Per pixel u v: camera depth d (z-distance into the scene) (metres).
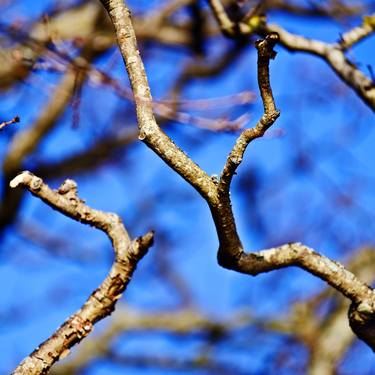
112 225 3.69
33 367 3.46
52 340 3.52
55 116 8.31
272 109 2.96
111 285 3.59
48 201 3.64
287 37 4.89
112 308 3.61
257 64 2.91
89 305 3.60
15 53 6.49
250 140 3.04
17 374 3.44
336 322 9.46
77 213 3.67
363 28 4.82
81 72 6.09
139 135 3.20
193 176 3.20
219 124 6.29
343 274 3.76
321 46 4.84
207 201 3.26
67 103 8.24
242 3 5.20
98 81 6.22
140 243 3.55
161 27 8.91
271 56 2.88
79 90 5.95
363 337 3.81
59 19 8.22
